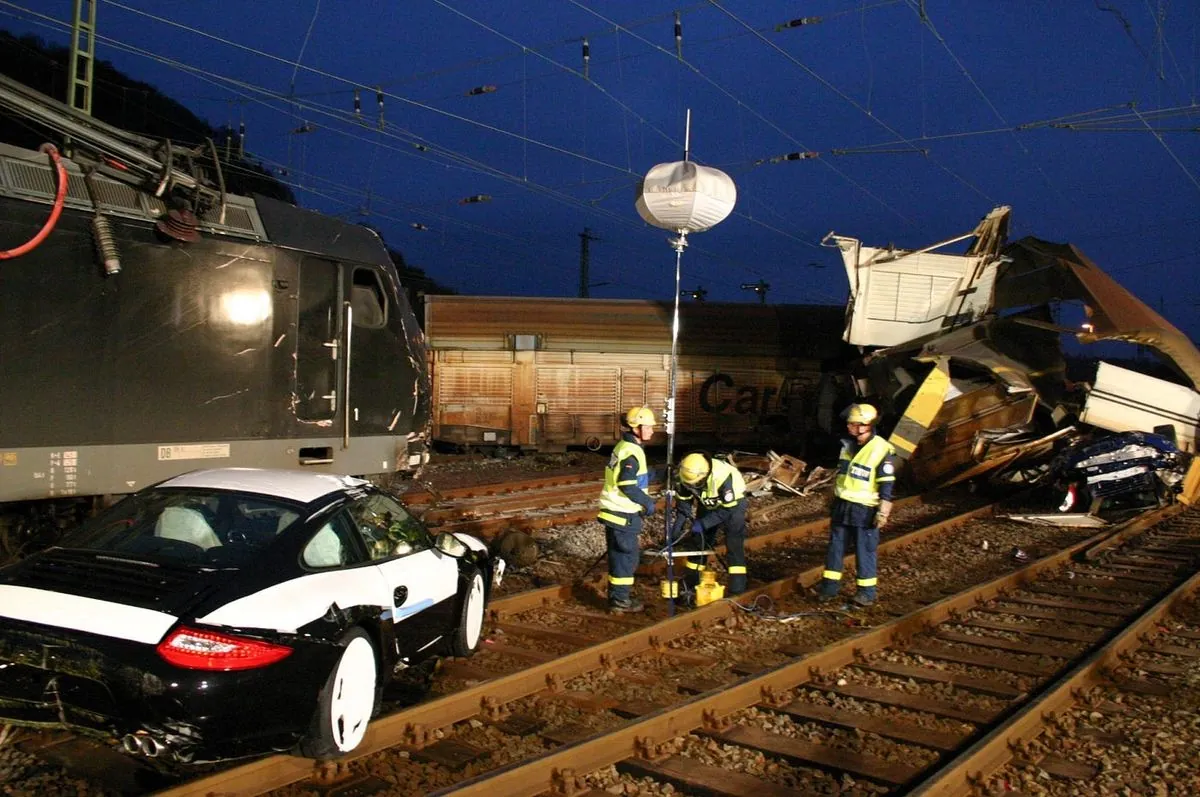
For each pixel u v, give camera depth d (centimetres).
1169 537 1389
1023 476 1766
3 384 699
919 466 1777
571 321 2472
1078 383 1834
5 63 2494
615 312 2506
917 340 2045
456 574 691
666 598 880
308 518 546
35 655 441
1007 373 1731
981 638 819
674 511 941
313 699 466
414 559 629
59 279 733
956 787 488
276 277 898
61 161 736
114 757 500
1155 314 1820
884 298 2066
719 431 2497
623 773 516
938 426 1756
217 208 851
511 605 858
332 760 493
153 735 428
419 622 612
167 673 426
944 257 2047
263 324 884
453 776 494
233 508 549
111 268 752
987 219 1994
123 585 474
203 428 830
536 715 598
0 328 696
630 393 2472
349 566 554
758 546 1255
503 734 560
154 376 794
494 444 2466
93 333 753
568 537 1258
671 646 775
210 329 838
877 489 916
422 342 1115
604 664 704
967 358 1767
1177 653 784
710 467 916
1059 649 788
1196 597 988
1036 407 1859
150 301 794
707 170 868
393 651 562
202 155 849
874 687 679
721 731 578
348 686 502
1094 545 1251
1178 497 1670
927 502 1747
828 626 856
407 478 1141
